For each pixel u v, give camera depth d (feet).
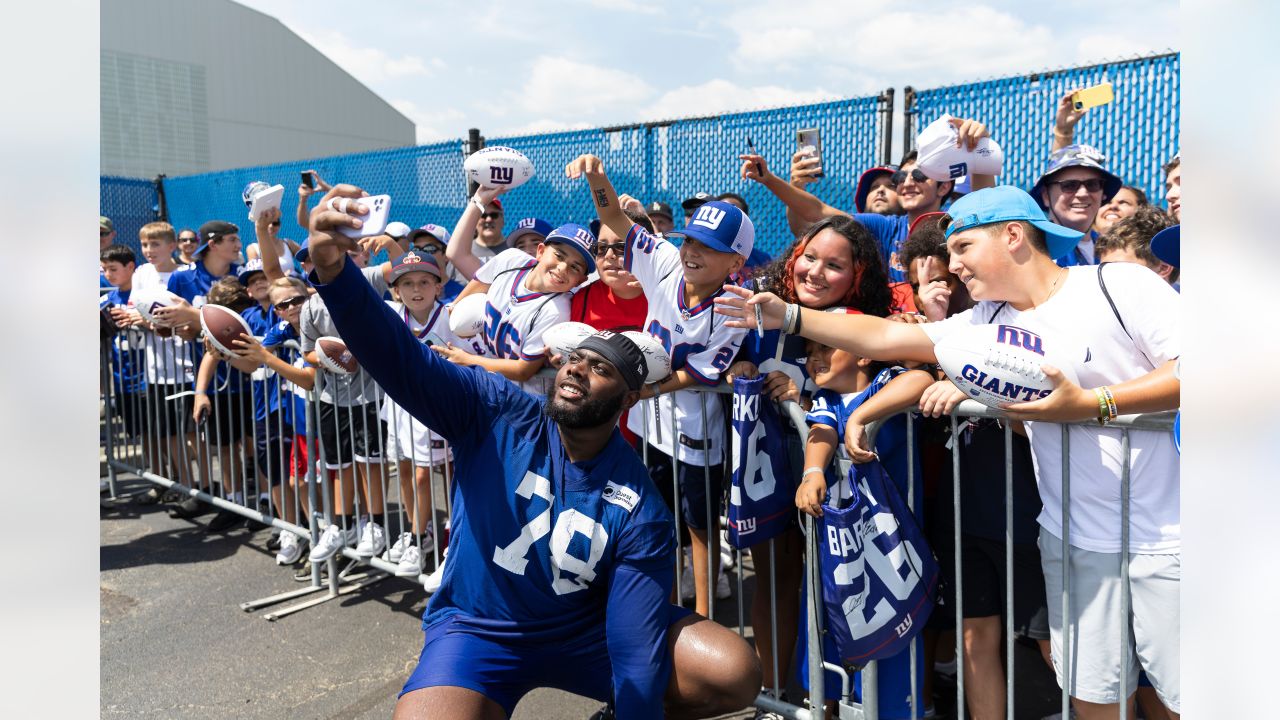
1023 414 6.44
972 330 6.57
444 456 11.93
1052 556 7.36
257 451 15.39
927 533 8.87
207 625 12.32
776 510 8.35
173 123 61.98
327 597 13.20
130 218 35.04
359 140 74.18
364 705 10.13
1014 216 6.89
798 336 8.69
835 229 8.30
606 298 10.71
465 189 23.09
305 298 13.48
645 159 19.94
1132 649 7.10
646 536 7.18
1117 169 14.33
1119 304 6.57
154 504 18.15
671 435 10.22
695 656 7.29
